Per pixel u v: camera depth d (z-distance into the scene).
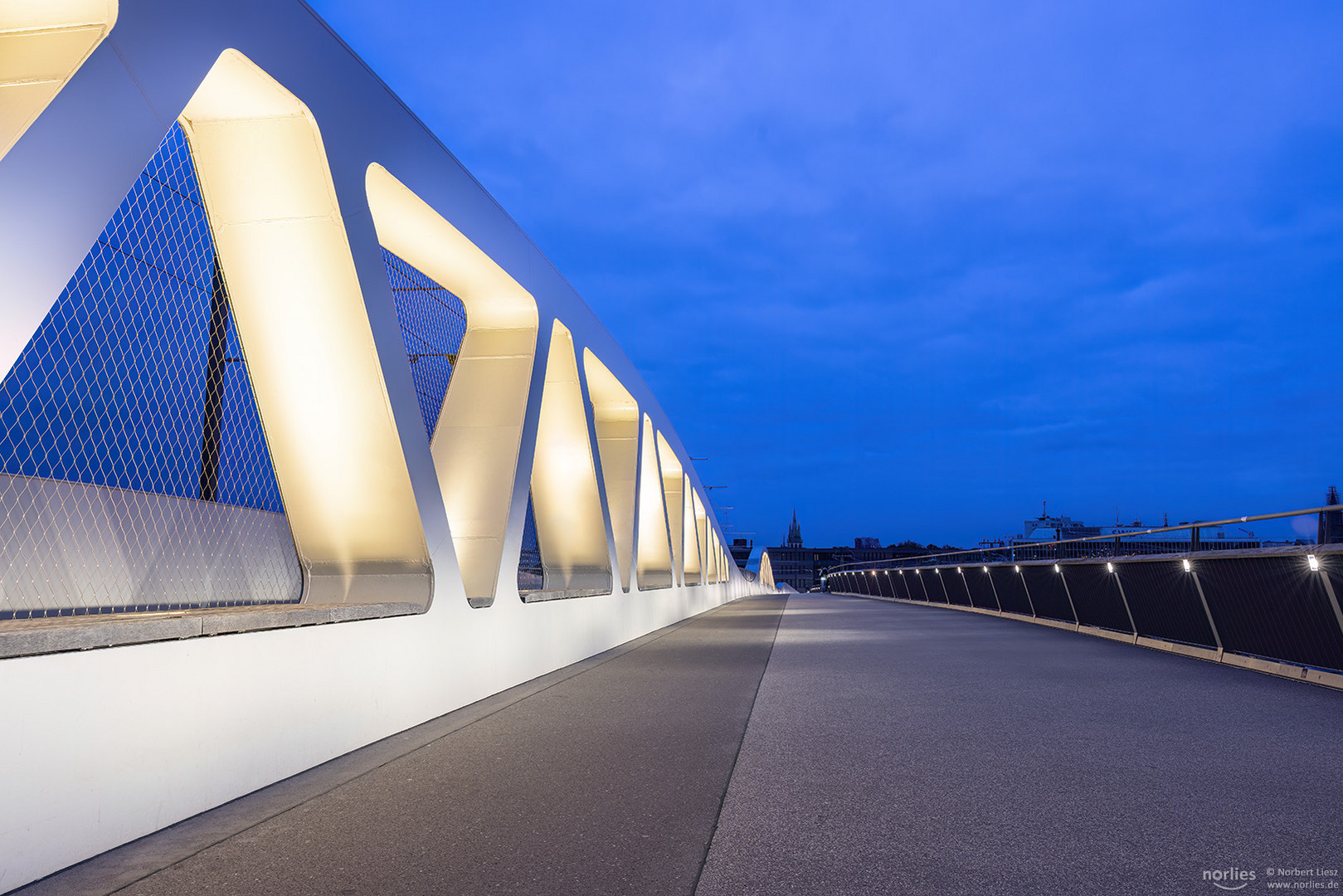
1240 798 4.44
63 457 6.01
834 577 92.69
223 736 4.47
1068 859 3.50
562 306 12.25
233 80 5.63
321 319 6.68
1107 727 6.56
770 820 4.09
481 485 9.79
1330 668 9.14
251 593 7.62
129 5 4.38
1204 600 12.02
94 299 6.19
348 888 3.20
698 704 7.73
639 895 3.12
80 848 3.55
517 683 9.18
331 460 7.20
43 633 3.44
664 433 24.06
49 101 3.96
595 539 14.23
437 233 8.64
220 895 3.13
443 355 10.46
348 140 6.50
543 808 4.30
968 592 31.05
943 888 3.19
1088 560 17.27
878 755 5.54
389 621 6.41
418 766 5.28
